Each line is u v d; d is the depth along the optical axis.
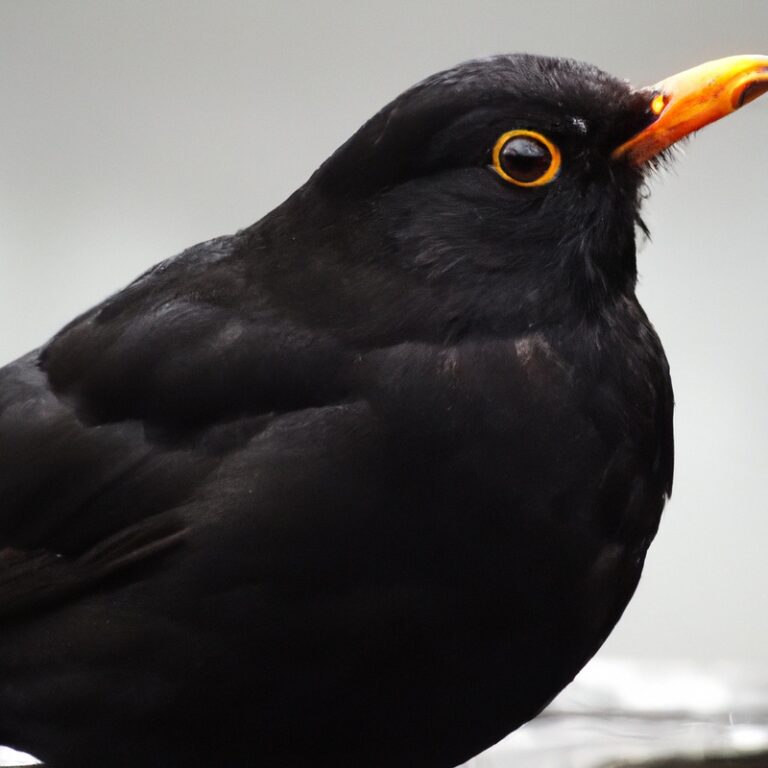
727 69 2.49
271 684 2.48
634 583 2.49
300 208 2.49
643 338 2.49
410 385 2.47
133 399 2.49
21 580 2.49
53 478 2.50
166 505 2.49
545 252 2.48
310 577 2.47
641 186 2.49
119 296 2.51
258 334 2.48
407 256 2.48
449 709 2.48
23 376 2.51
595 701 2.57
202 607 2.48
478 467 2.47
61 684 2.49
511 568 2.47
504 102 2.48
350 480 2.47
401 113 2.48
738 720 2.56
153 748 2.49
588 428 2.48
